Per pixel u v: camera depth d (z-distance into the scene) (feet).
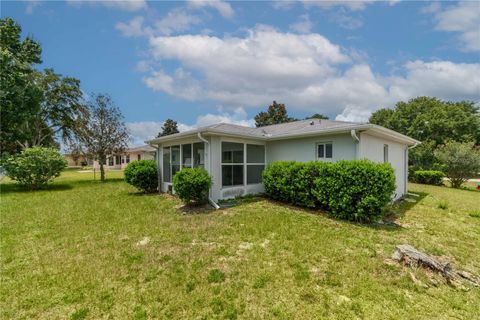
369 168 19.97
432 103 105.50
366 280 11.41
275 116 111.96
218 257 13.98
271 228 18.69
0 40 55.93
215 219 21.40
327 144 27.45
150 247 15.51
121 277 11.91
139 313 9.34
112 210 25.35
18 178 41.98
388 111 113.09
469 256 14.46
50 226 20.03
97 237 17.42
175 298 10.23
